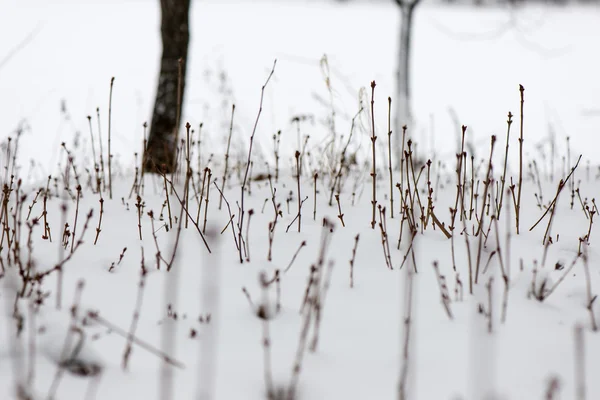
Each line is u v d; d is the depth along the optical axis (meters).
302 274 2.58
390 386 1.78
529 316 2.22
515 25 13.99
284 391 1.72
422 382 1.80
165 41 5.32
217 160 5.27
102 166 4.08
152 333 2.02
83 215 3.40
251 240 2.97
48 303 2.15
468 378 1.81
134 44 17.34
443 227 3.00
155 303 2.25
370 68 15.96
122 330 2.01
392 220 3.31
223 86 8.32
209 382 1.75
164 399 1.64
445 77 16.48
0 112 11.09
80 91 12.89
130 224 3.23
